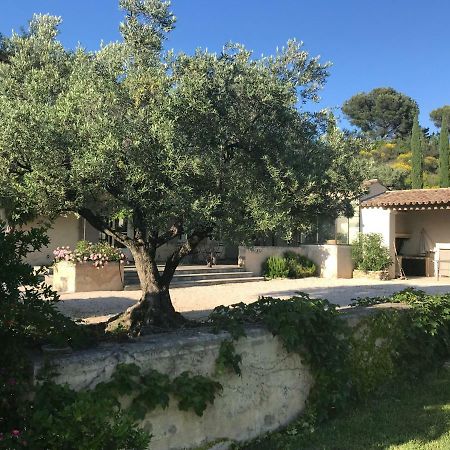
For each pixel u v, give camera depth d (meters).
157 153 4.70
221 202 5.00
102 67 5.40
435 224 21.08
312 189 5.70
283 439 4.55
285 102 5.38
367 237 19.31
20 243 3.70
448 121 65.81
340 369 5.09
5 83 5.43
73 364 3.44
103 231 6.18
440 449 4.41
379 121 70.31
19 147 4.61
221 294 12.95
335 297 12.88
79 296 11.70
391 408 5.38
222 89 5.19
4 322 3.28
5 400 3.18
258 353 4.61
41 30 6.24
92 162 4.44
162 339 4.14
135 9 5.76
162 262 16.23
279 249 18.67
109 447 3.01
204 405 3.95
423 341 6.44
